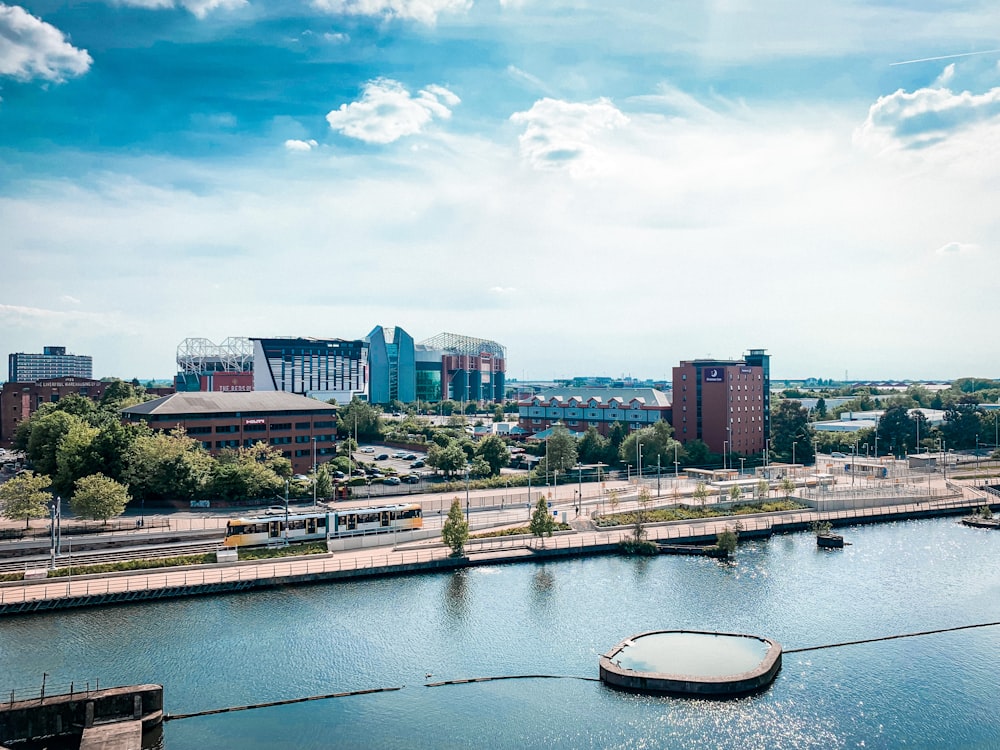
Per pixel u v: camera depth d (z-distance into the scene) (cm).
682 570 13238
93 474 15875
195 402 19938
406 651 9594
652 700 8338
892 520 18112
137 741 7269
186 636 10006
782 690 8519
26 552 12644
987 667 9119
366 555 13500
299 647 9688
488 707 8194
